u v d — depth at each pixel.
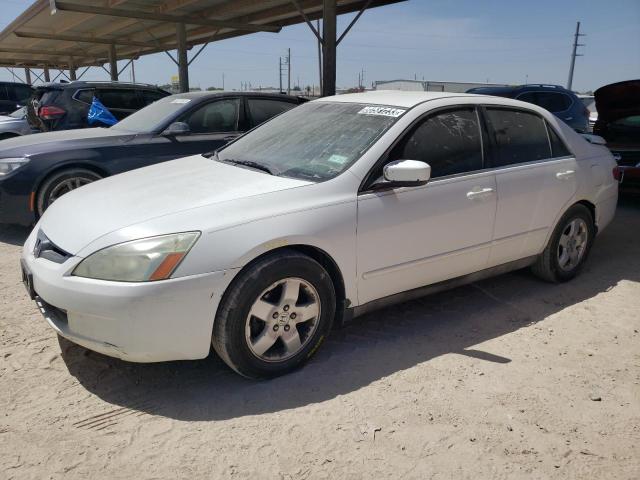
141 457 2.44
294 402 2.88
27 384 2.98
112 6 12.70
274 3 11.51
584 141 4.76
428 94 3.96
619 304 4.30
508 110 4.15
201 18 13.51
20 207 5.62
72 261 2.78
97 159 5.84
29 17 15.31
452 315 4.03
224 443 2.54
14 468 2.34
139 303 2.63
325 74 9.34
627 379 3.19
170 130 6.23
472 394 2.99
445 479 2.36
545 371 3.25
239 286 2.81
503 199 3.90
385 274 3.39
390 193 3.33
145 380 3.05
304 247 3.12
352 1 10.53
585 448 2.58
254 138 4.19
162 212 2.90
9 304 4.04
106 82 8.66
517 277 4.86
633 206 8.14
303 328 3.17
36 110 8.40
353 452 2.51
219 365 3.23
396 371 3.21
